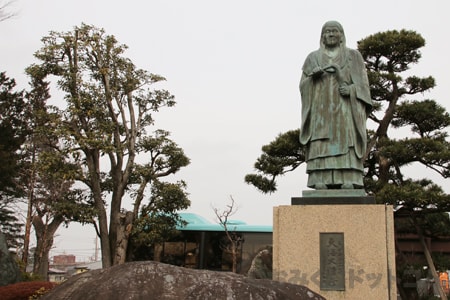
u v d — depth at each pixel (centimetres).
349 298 1022
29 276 2453
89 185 2680
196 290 673
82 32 2703
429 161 2200
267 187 2506
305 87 1209
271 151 2472
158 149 2764
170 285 676
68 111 2538
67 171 2514
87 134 2552
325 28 1226
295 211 1090
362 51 2431
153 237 2573
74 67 2641
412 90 2434
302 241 1072
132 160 2734
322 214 1075
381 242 1035
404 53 2406
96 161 2661
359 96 1164
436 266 2384
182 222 2761
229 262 2684
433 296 2747
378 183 2230
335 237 1058
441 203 2070
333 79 1184
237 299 669
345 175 1140
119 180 2714
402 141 2261
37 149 3338
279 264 1073
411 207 2169
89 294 667
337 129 1154
